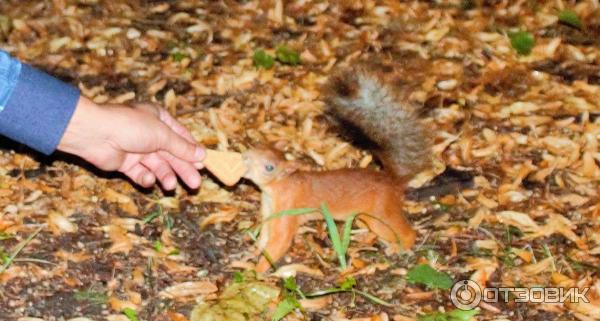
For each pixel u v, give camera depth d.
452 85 2.71
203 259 2.26
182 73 2.73
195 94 2.67
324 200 2.21
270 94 2.67
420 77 2.75
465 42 2.86
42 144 1.99
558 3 3.00
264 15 2.95
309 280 2.22
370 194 2.22
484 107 2.64
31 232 2.29
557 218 2.33
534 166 2.45
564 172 2.46
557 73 2.77
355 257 2.25
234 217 2.34
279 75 2.74
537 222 2.35
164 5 2.98
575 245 2.30
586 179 2.44
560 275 2.23
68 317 2.15
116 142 2.06
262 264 2.22
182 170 2.17
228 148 2.51
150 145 2.09
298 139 2.54
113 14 2.94
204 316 2.15
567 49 2.83
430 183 2.42
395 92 2.30
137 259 2.25
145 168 2.15
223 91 2.68
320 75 2.73
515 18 2.96
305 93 2.66
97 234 2.29
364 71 2.32
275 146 2.33
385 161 2.27
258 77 2.71
